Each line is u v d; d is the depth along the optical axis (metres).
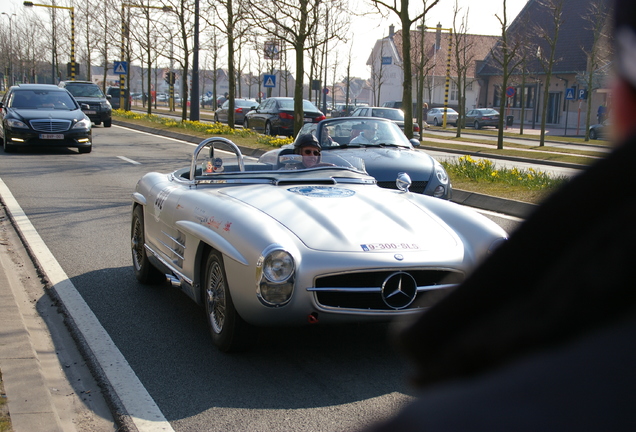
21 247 7.30
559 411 0.41
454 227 4.56
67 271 6.29
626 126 0.45
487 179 12.45
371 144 10.48
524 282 0.47
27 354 3.86
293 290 3.86
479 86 56.75
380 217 4.47
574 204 0.45
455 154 22.00
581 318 0.43
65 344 4.54
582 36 45.84
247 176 5.31
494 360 0.47
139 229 5.95
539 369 0.43
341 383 3.88
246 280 3.88
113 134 24.34
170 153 18.08
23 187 11.31
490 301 0.49
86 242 7.48
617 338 0.42
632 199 0.43
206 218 4.43
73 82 29.22
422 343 0.52
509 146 25.27
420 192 9.26
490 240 4.36
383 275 3.99
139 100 83.94
